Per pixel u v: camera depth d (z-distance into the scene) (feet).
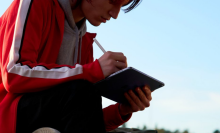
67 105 4.07
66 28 6.02
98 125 4.05
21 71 4.53
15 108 4.42
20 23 5.02
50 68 4.65
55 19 5.72
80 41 6.45
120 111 5.90
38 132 4.08
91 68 4.72
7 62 4.74
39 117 4.28
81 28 6.35
